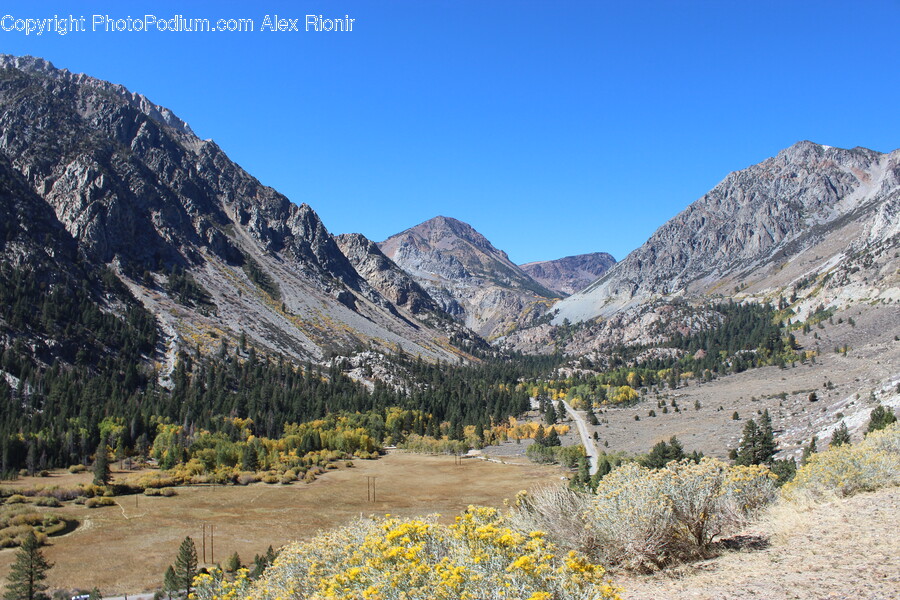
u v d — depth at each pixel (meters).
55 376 141.88
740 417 129.00
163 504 90.00
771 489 15.76
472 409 182.00
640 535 12.02
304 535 73.62
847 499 14.79
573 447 117.75
